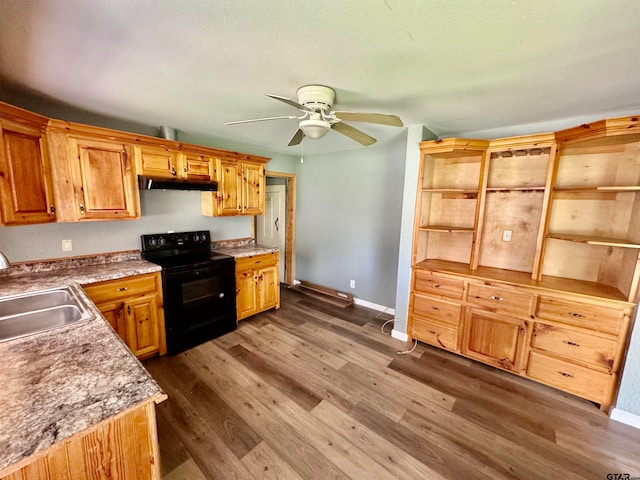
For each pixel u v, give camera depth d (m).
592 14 1.07
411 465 1.62
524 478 1.55
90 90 1.91
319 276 4.64
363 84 1.77
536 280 2.40
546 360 2.25
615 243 1.92
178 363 2.56
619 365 1.97
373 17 1.11
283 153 4.45
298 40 1.29
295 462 1.62
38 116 1.92
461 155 2.83
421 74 1.62
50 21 1.16
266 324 3.39
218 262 2.97
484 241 2.91
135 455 0.94
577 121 2.50
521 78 1.67
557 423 1.94
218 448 1.70
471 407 2.08
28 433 0.74
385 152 3.67
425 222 3.00
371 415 1.99
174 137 2.90
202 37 1.27
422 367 2.57
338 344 2.96
